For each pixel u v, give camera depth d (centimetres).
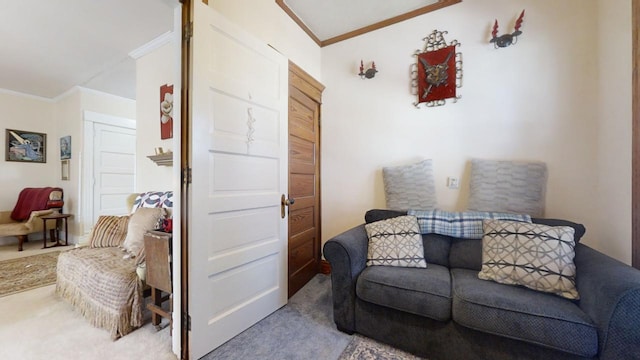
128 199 261
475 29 220
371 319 162
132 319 171
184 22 144
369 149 270
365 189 272
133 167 449
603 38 175
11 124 407
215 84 153
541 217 192
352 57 279
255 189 182
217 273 156
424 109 241
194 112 142
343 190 285
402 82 252
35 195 398
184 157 143
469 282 150
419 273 165
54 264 305
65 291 205
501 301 128
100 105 412
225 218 161
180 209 144
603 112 175
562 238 146
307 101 267
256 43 183
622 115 158
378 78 264
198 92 144
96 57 307
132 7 225
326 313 199
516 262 147
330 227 293
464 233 189
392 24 257
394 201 243
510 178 202
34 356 149
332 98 292
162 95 262
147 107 280
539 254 144
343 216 285
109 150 421
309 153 273
